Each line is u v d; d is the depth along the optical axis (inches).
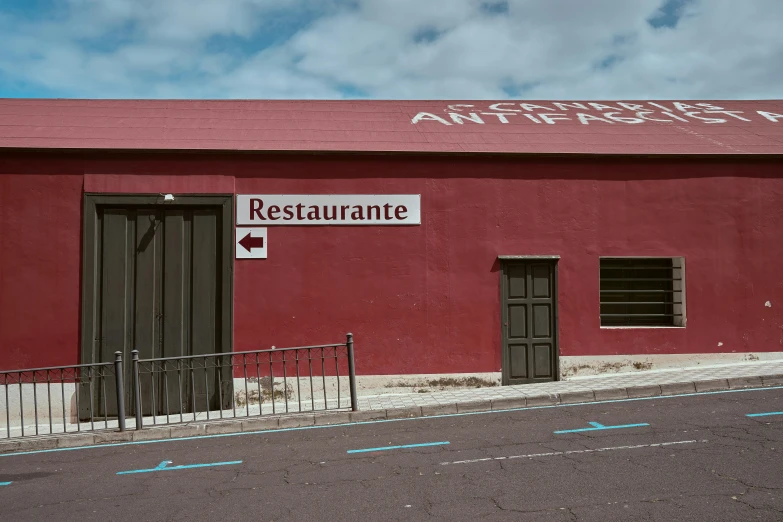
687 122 550.9
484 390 434.0
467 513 206.5
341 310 451.5
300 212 452.1
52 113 515.2
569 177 469.1
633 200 471.5
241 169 450.3
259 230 449.1
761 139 504.7
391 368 451.5
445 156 461.1
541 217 465.4
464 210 461.7
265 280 447.5
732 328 471.2
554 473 244.1
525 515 202.4
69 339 432.8
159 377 438.6
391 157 459.5
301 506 220.5
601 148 476.4
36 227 436.5
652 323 484.1
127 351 436.8
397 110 569.9
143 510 224.5
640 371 463.2
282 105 571.2
